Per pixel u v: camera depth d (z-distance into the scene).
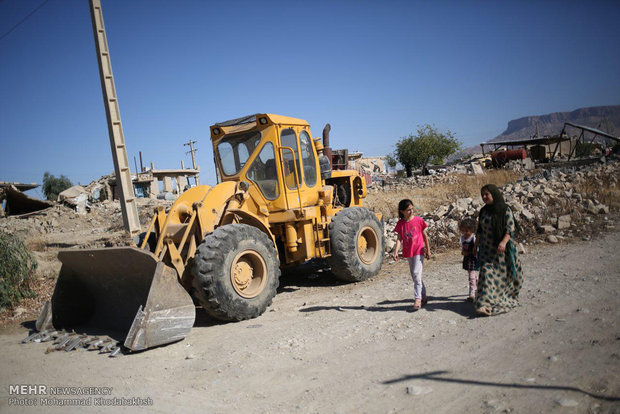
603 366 2.90
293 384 3.40
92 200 34.38
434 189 22.66
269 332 4.89
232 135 7.23
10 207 26.91
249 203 6.73
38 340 5.41
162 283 4.73
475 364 3.29
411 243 5.01
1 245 7.47
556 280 5.34
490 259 4.51
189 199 6.16
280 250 7.21
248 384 3.51
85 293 6.09
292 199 7.03
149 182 40.44
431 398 2.84
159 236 5.93
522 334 3.75
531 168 28.03
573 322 3.84
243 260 5.72
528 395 2.69
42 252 12.83
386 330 4.41
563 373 2.90
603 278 5.16
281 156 6.90
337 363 3.71
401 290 6.16
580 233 8.46
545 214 9.80
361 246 7.48
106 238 15.05
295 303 6.29
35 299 7.61
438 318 4.57
